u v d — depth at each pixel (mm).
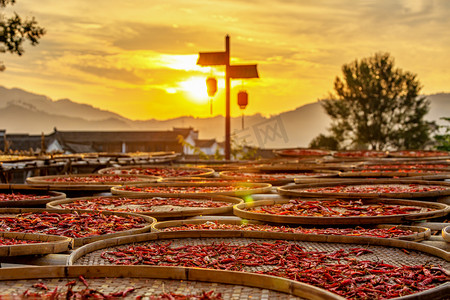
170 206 7719
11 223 6250
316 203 7812
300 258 4770
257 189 9125
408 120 32062
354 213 6965
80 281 3945
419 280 4180
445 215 6988
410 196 8094
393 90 31859
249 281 3803
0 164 14367
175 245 5273
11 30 20141
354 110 32875
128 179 11180
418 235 5633
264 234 5512
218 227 6254
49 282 3930
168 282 3906
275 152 21203
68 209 7074
